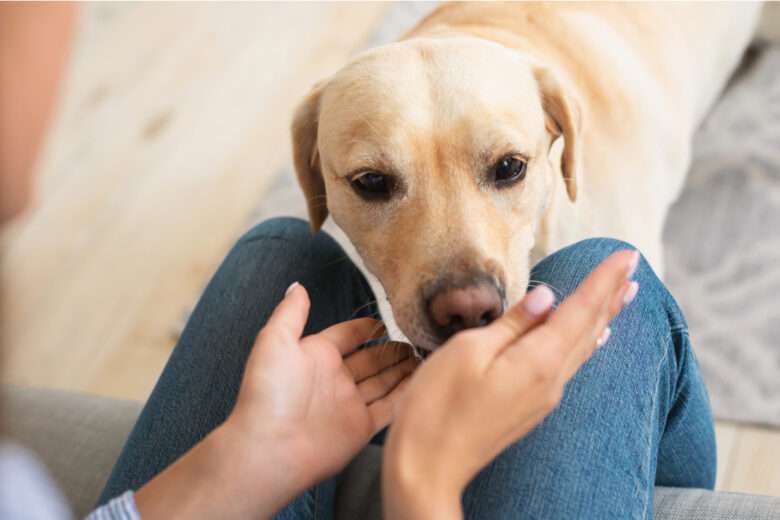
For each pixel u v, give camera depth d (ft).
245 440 3.03
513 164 4.78
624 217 6.33
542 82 5.27
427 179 4.63
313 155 5.61
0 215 1.62
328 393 3.32
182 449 3.81
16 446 1.65
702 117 8.33
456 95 4.65
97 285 8.60
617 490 3.34
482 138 4.58
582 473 3.32
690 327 7.00
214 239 8.69
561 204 5.87
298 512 3.71
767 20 8.61
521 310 2.76
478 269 4.33
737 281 7.15
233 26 10.85
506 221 4.82
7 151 1.56
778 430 6.35
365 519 4.17
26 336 8.30
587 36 6.65
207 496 2.99
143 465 3.80
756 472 6.19
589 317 2.71
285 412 3.09
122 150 9.82
